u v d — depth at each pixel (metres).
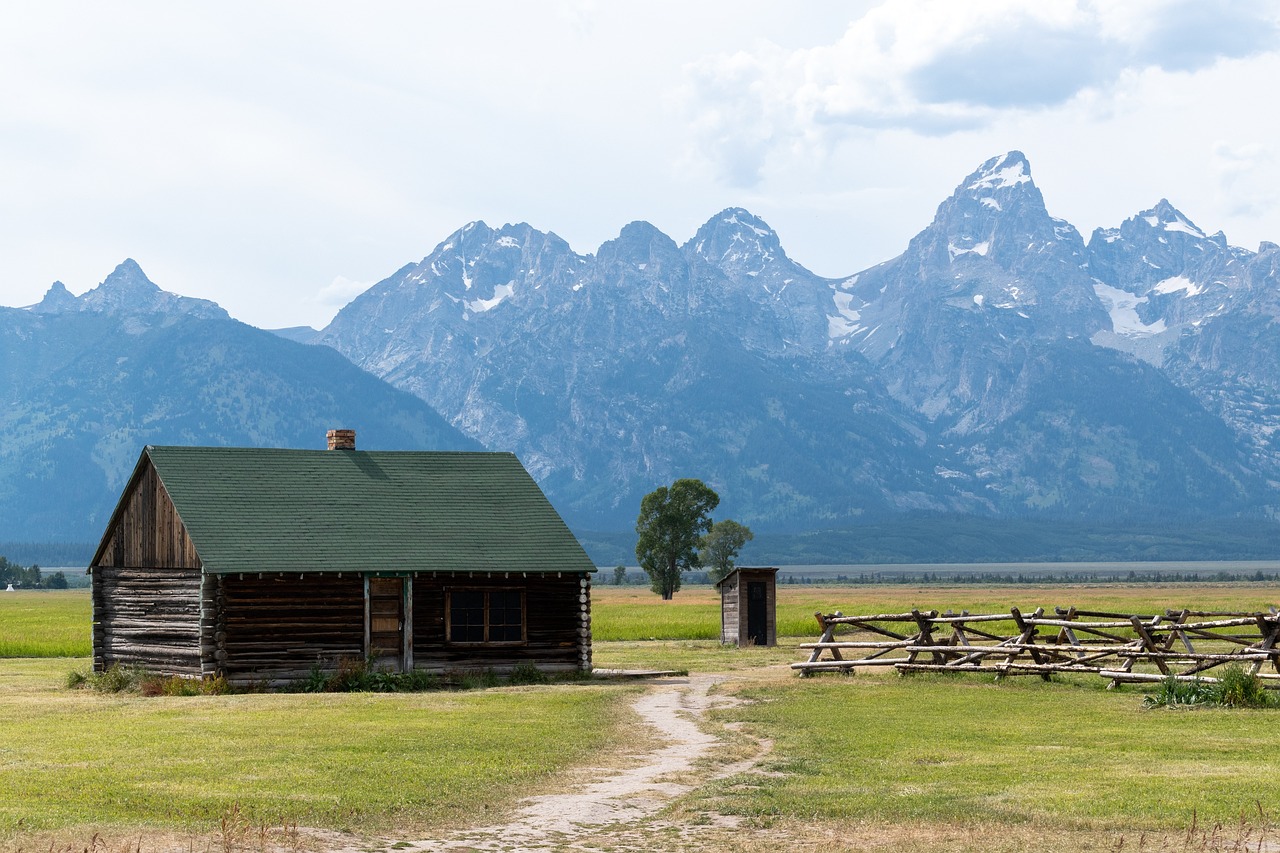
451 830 17.44
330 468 45.94
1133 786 19.77
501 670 42.78
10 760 23.05
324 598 40.91
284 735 26.77
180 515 41.00
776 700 33.69
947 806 18.55
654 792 20.03
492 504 46.19
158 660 41.75
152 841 16.12
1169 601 119.12
